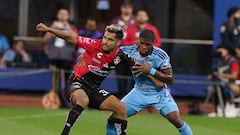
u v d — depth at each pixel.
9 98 50.75
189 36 50.16
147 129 36.69
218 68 45.56
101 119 39.81
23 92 52.09
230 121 41.75
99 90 26.38
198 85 49.78
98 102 26.14
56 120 39.12
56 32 25.81
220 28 48.25
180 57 50.25
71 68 46.38
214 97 46.09
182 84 49.88
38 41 50.91
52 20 50.84
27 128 35.75
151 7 50.25
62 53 45.75
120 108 26.28
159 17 50.22
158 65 27.88
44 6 50.91
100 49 25.92
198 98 50.22
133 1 50.34
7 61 50.88
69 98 26.16
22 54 50.97
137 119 40.72
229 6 48.28
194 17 50.09
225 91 45.19
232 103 45.31
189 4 50.03
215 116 44.69
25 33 51.12
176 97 50.56
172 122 28.08
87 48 25.98
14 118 39.78
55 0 50.78
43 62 50.97
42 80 50.69
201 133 36.09
